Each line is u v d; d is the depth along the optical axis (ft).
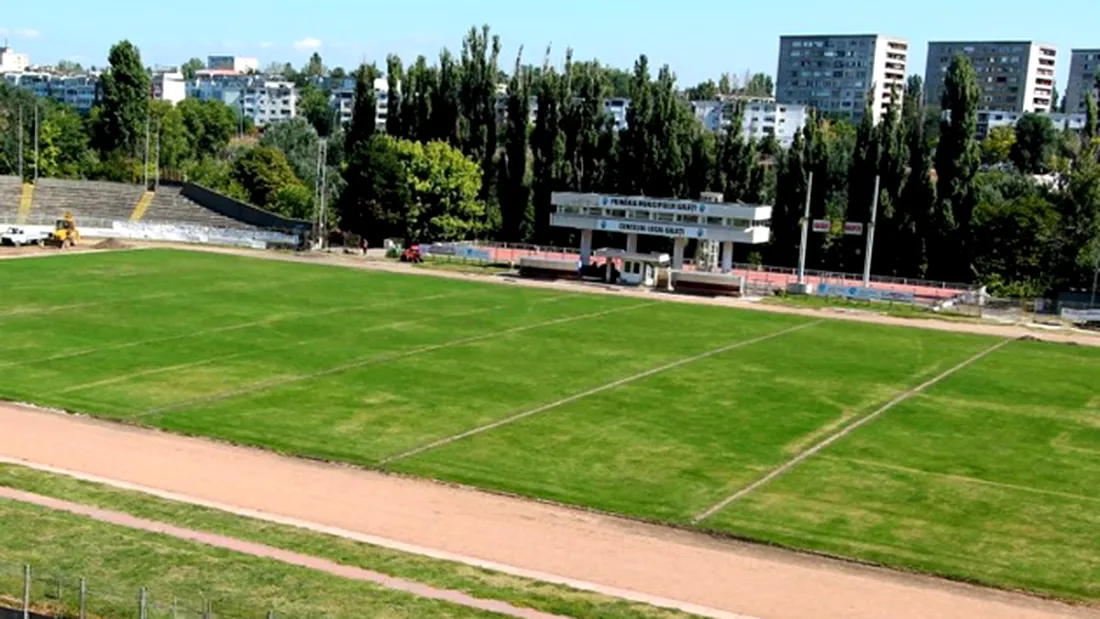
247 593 111.14
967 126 449.06
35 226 445.78
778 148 550.36
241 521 135.95
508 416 199.11
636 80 512.63
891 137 460.14
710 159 493.77
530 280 401.29
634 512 149.59
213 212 536.83
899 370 256.52
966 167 451.94
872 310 363.97
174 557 120.47
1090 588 127.34
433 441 181.37
